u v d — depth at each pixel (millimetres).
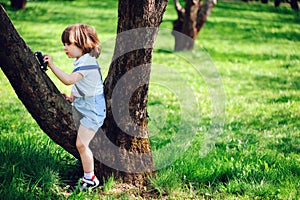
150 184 5441
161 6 5070
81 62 5043
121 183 5375
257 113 9508
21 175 5203
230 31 20578
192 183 5648
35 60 4961
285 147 7438
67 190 5293
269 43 18609
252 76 13328
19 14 19891
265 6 28750
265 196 5441
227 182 5734
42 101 5004
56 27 17953
